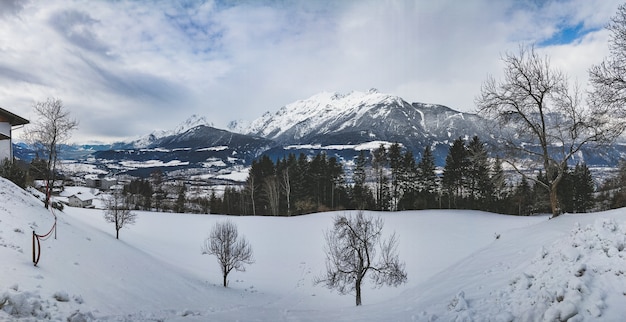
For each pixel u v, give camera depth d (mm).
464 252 28594
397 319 10672
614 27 17875
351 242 21125
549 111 22625
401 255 29406
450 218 40688
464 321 9000
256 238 43188
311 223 47250
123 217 40438
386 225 39406
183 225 52438
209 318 12727
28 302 9180
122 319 11023
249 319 12727
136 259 24812
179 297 18875
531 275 10148
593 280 8094
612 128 19281
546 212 66188
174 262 33625
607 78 18312
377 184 67875
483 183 57062
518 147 23453
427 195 64375
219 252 29578
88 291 13359
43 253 15492
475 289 11445
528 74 22828
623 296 7293
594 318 6988
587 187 60219
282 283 30078
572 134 21266
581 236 10250
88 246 21219
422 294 13758
